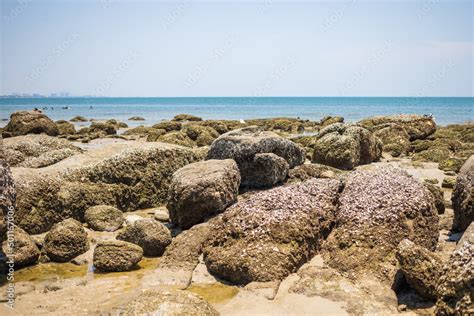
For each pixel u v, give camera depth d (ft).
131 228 32.94
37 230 36.37
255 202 32.42
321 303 23.65
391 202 30.86
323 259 29.12
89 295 25.70
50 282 27.76
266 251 27.55
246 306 23.80
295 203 31.76
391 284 25.54
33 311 23.66
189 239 31.42
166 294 21.53
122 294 25.64
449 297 21.02
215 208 35.65
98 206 38.93
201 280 27.68
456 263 21.38
